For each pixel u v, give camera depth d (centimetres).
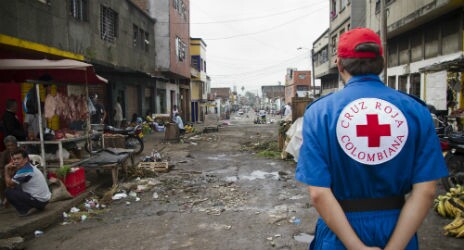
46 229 517
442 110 1066
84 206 614
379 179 159
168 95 2748
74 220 550
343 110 162
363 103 162
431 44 1358
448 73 1081
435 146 159
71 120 747
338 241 166
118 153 815
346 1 2492
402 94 168
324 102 169
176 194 691
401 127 158
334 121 161
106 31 1454
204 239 462
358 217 161
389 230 158
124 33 1648
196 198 660
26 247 453
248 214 560
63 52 1077
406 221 153
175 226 513
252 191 706
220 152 1265
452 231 448
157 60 2212
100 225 527
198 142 1588
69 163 692
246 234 476
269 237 464
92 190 699
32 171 533
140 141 1202
